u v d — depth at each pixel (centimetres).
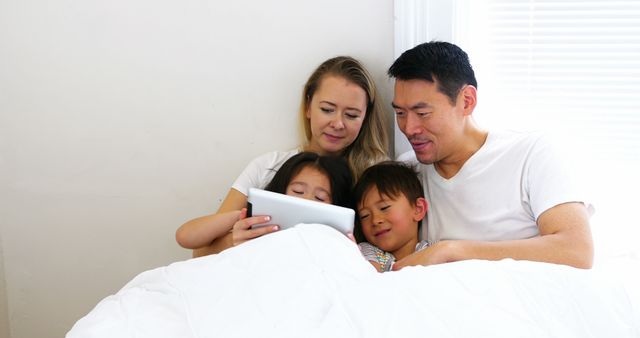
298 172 171
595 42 181
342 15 188
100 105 202
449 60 161
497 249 151
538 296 126
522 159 165
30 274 216
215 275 130
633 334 124
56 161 207
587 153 188
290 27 191
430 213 177
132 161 205
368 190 171
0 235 213
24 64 200
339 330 115
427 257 151
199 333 119
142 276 142
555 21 182
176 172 205
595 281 130
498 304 123
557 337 118
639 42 178
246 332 118
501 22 185
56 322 220
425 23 182
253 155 202
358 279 128
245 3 191
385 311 118
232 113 199
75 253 213
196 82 198
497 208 167
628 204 188
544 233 158
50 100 202
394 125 192
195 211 208
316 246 133
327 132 183
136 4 194
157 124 202
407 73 161
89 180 208
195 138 202
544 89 187
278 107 197
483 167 168
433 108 161
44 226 212
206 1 192
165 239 210
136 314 124
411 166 180
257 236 152
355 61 184
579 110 186
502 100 190
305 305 122
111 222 210
